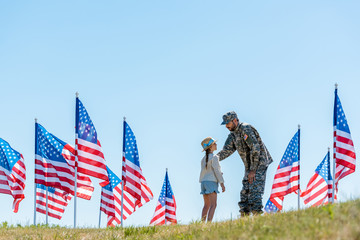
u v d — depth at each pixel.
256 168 12.46
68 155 20.00
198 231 9.60
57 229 13.60
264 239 7.34
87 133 17.50
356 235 6.51
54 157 19.36
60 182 19.28
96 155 17.48
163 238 9.97
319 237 6.85
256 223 8.76
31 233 12.73
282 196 22.55
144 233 11.23
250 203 12.44
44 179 19.14
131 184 19.16
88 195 20.00
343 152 15.77
